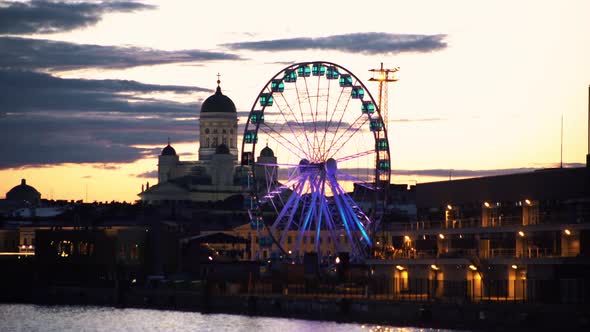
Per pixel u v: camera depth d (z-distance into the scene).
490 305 193.38
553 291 199.75
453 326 199.38
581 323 178.50
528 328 185.25
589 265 195.00
